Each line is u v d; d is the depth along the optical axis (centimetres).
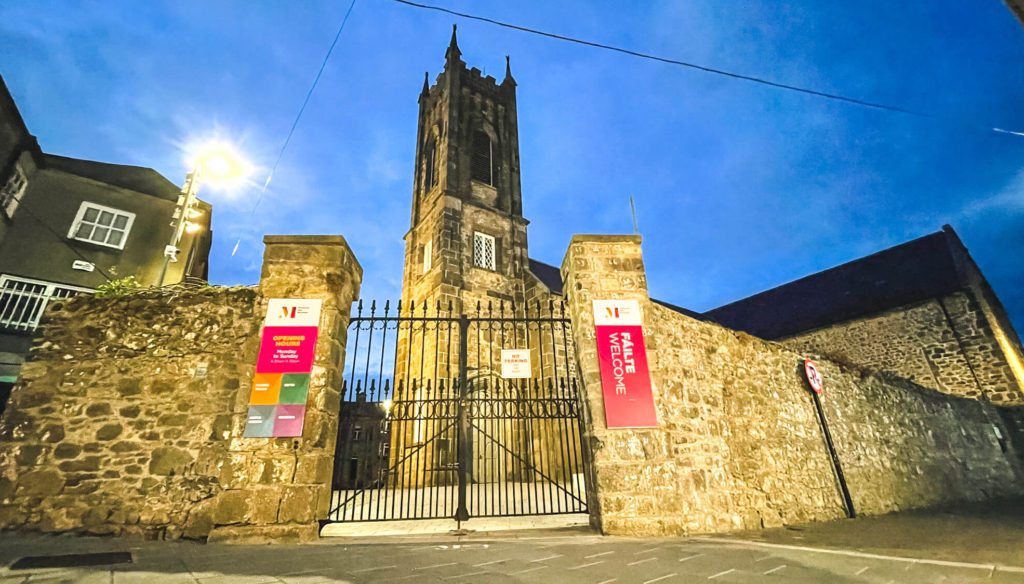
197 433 535
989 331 1608
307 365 558
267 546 464
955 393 1642
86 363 544
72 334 554
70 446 509
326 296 596
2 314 1020
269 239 614
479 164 2000
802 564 397
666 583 331
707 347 771
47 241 1123
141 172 1362
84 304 571
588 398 624
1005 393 1551
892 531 657
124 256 1223
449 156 1833
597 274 688
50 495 489
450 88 2025
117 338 561
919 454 1195
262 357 556
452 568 370
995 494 1370
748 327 2442
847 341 1952
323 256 615
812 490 827
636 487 579
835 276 2311
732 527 645
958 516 893
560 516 719
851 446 993
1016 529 677
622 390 621
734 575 356
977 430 1474
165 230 1308
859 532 644
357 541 499
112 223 1232
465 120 2039
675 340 716
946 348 1689
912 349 1769
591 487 607
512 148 2131
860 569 380
